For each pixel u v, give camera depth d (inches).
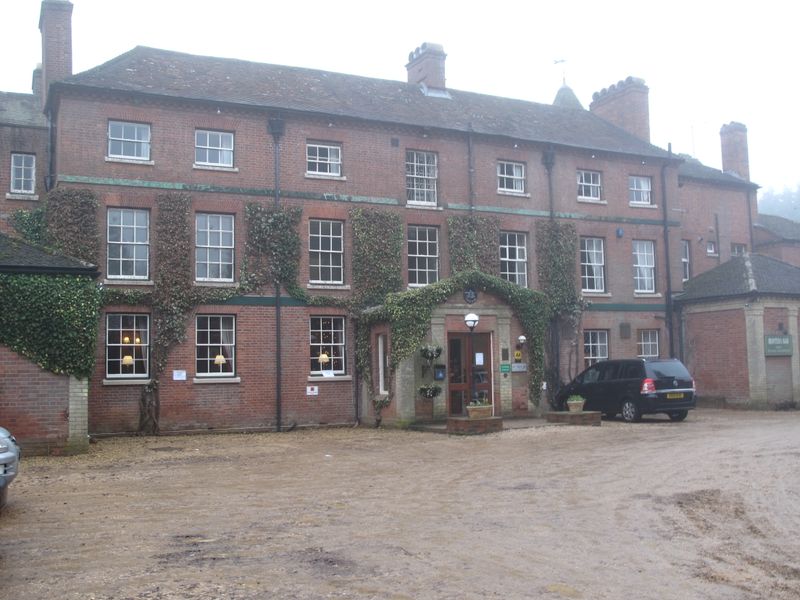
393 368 850.1
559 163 1078.4
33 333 629.3
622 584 256.8
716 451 579.2
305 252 900.6
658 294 1136.2
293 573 273.0
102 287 779.4
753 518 354.9
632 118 1253.1
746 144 1439.5
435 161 995.9
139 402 802.8
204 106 864.3
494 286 911.0
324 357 895.7
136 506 401.4
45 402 630.5
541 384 944.3
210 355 846.5
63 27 928.3
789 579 261.1
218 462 577.0
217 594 248.5
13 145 956.0
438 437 736.3
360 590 252.7
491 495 426.3
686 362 1130.0
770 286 1054.4
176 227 834.8
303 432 835.4
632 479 468.1
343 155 935.0
